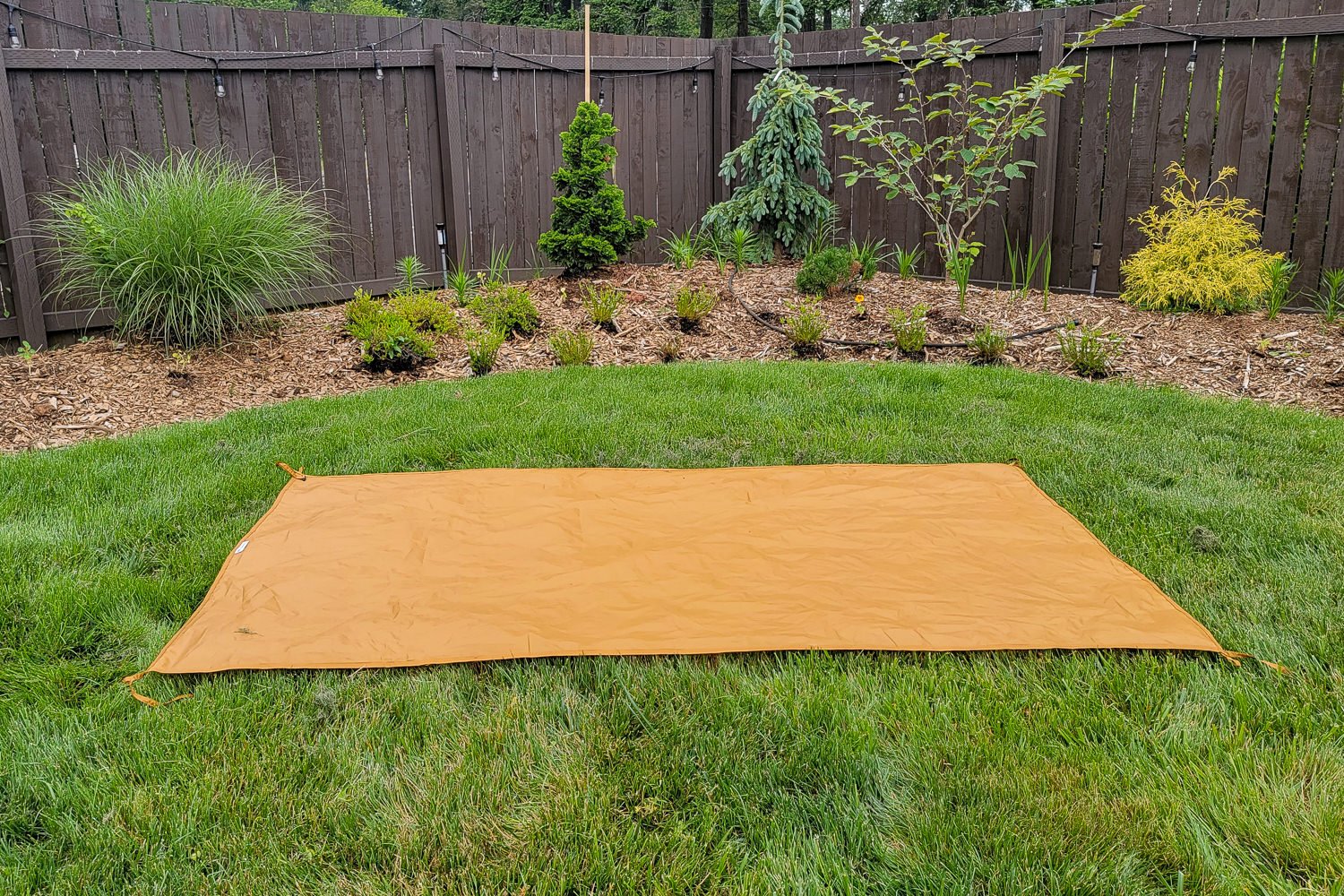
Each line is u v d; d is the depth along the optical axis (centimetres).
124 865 149
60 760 174
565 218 609
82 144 500
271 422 391
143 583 242
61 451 358
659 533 274
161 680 199
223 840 153
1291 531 272
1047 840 150
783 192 680
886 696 192
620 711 188
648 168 735
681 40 723
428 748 178
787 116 669
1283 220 567
